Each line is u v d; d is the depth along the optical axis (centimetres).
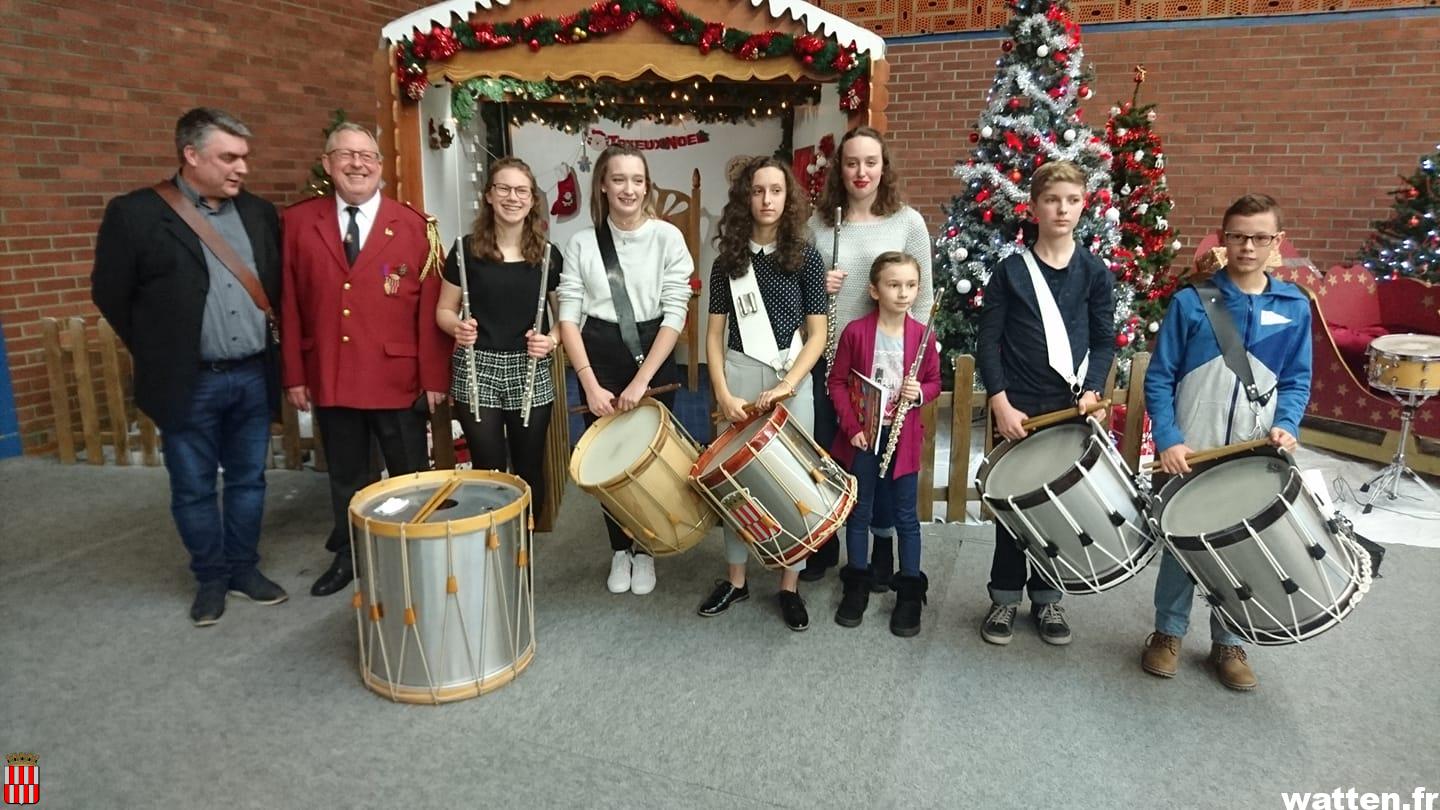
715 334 322
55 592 350
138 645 308
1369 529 414
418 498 283
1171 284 578
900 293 304
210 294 306
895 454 311
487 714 268
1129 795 233
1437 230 655
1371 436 515
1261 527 237
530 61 464
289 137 679
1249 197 267
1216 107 750
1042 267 294
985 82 790
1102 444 265
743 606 337
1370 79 711
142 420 515
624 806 229
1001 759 248
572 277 328
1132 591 350
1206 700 276
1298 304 270
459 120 516
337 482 348
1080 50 493
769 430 283
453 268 330
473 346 331
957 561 378
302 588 354
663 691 280
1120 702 275
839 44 448
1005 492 276
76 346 512
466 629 269
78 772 239
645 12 448
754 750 251
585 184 679
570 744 254
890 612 332
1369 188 727
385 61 473
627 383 331
